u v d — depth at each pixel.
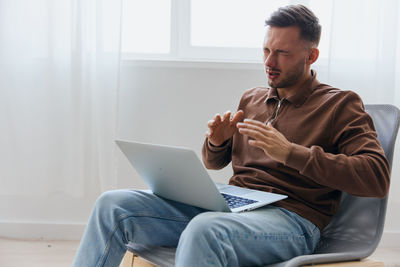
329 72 2.28
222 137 1.53
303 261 1.12
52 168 2.38
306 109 1.39
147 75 2.41
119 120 2.42
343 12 2.26
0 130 2.36
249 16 2.50
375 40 2.27
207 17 2.50
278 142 1.19
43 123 2.36
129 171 2.42
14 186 2.39
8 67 2.34
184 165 1.14
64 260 2.14
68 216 2.45
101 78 2.31
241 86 2.40
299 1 2.42
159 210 1.35
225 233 1.10
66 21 2.33
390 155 1.30
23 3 2.32
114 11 2.29
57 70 2.34
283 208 1.29
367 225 1.31
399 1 2.26
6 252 2.22
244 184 1.42
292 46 1.38
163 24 2.48
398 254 2.30
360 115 1.30
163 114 2.42
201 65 2.38
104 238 1.28
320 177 1.19
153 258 1.26
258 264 1.19
